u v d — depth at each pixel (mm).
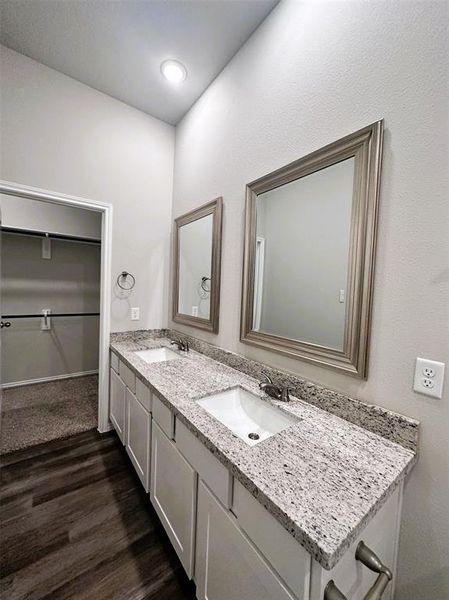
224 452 833
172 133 2520
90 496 1572
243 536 765
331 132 1138
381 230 967
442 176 822
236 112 1687
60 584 1104
